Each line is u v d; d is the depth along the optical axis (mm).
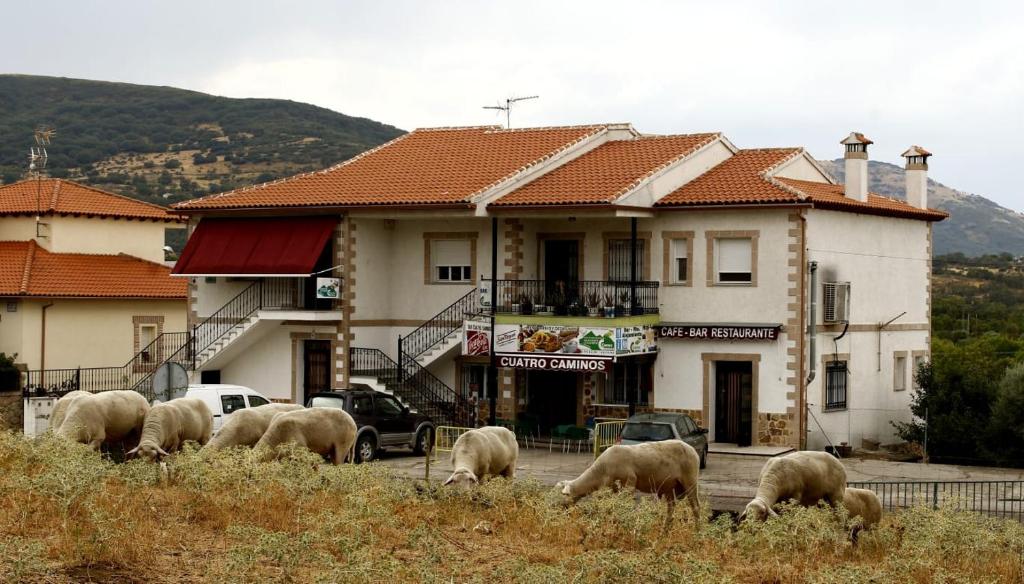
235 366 41625
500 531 19766
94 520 15961
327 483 20328
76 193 53969
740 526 19438
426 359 38844
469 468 22844
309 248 38906
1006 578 18188
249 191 41594
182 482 20234
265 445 23062
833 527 19656
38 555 14852
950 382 37906
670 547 18734
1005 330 73375
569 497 20875
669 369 37156
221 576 14984
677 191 37906
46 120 154125
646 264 37625
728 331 36000
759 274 36000
